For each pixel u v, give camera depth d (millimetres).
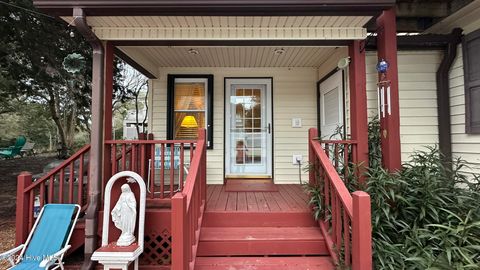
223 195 4168
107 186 2955
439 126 3969
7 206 6258
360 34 3238
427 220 2777
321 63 4934
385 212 2676
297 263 2799
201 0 2678
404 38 3873
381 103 3463
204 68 5168
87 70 6328
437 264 2211
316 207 3223
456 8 3801
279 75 5238
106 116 3268
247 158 5227
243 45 3414
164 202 3182
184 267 2230
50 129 18266
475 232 2414
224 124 5188
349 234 2584
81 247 3564
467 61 3693
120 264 2588
